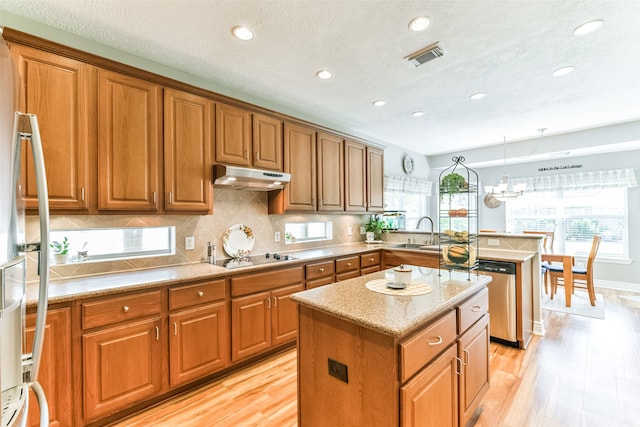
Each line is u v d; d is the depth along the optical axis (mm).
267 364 2553
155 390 1947
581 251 5281
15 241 818
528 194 5793
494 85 2797
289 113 3445
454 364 1500
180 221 2588
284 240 3438
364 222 4598
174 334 2027
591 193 5219
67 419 1629
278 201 3125
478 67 2451
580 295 4602
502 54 2250
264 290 2568
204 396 2102
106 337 1757
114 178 1984
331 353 1394
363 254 3584
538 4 1705
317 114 3619
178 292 2051
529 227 5773
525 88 2867
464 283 1797
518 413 1898
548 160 5520
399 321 1196
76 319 1664
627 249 4879
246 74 2572
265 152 2883
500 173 6078
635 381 2238
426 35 2006
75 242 2146
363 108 3412
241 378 2332
